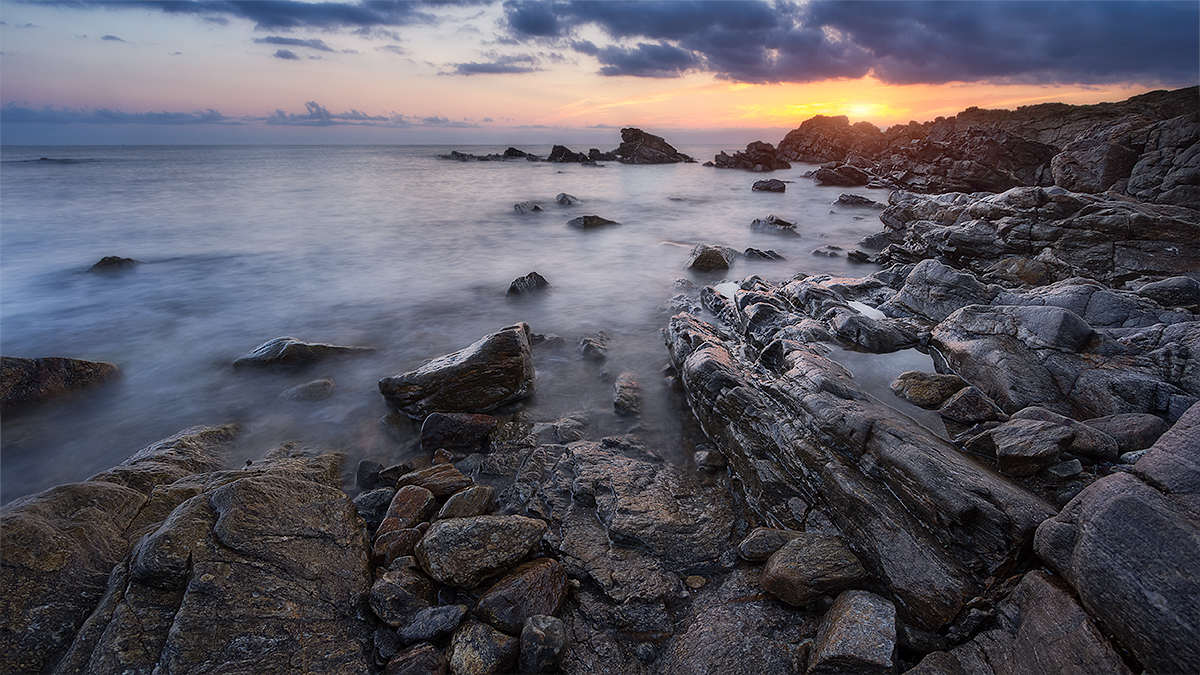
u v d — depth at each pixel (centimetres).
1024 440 538
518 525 552
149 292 1634
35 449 812
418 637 454
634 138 9575
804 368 757
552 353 1150
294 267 1961
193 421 895
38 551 430
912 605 473
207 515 485
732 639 458
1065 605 384
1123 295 859
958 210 1717
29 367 906
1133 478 379
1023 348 757
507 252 2242
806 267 1955
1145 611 330
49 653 399
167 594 434
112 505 518
